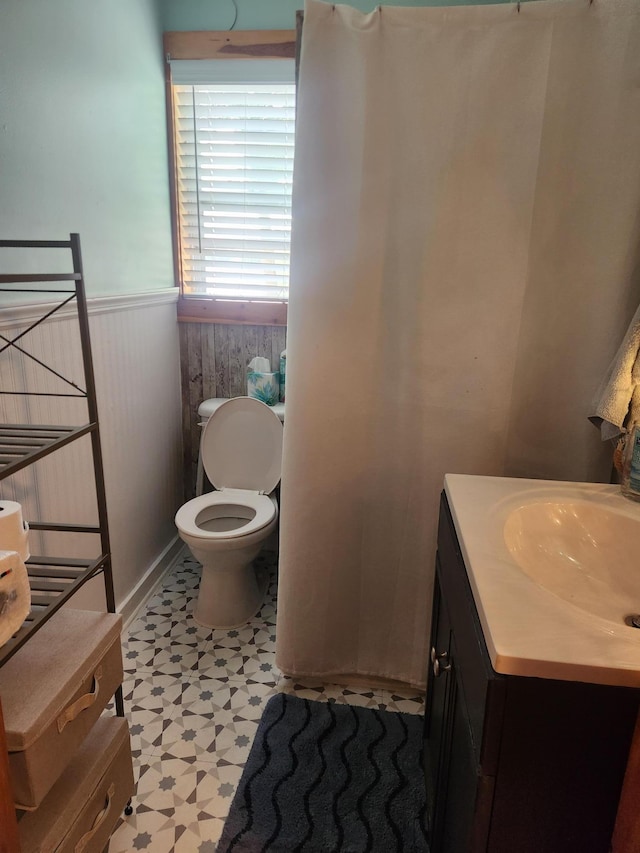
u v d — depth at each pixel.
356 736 1.62
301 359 1.56
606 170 1.35
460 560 1.04
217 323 2.45
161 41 2.18
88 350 1.23
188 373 2.53
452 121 1.38
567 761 0.71
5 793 0.69
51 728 0.98
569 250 1.42
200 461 2.41
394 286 1.53
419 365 1.55
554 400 1.53
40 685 1.00
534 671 0.69
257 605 2.22
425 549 1.68
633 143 1.32
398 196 1.46
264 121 2.25
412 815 1.38
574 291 1.44
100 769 1.16
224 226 2.41
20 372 1.40
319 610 1.74
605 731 0.69
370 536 1.72
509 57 1.33
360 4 2.01
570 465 1.55
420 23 1.34
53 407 1.56
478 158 1.39
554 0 1.28
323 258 1.50
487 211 1.42
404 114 1.41
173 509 2.55
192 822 1.36
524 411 1.56
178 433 2.55
